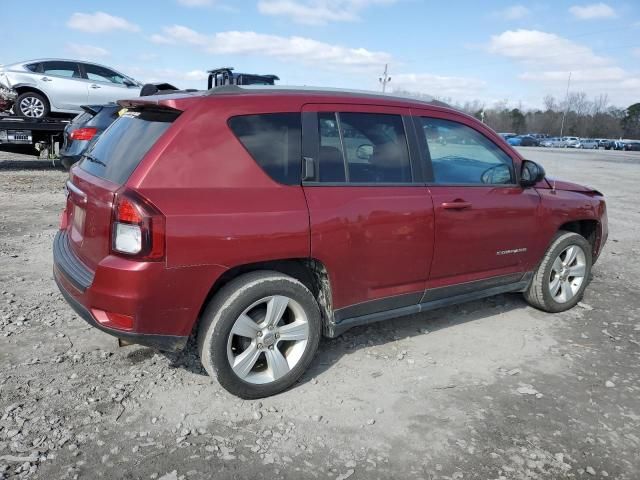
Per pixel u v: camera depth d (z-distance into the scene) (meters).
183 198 2.92
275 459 2.79
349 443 2.95
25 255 6.10
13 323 4.22
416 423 3.16
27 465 2.63
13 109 12.96
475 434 3.07
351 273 3.53
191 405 3.23
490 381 3.69
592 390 3.61
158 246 2.82
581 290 5.11
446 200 3.90
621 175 21.80
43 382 3.38
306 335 3.44
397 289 3.81
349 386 3.55
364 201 3.51
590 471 2.80
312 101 3.46
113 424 3.00
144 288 2.84
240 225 3.02
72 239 3.55
